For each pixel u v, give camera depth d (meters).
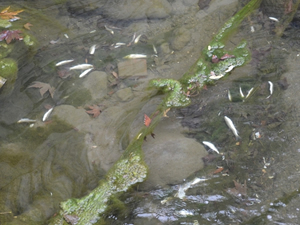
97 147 3.87
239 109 3.96
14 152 3.86
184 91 4.07
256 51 4.26
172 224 3.56
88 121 3.99
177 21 4.55
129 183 3.68
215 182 3.67
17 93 4.14
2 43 4.38
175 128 3.90
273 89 4.04
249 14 4.48
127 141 3.88
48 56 4.35
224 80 4.12
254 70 4.16
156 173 3.70
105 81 4.18
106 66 4.27
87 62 4.31
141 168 3.71
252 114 3.94
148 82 4.16
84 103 4.08
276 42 4.30
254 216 3.56
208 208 3.60
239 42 4.32
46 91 4.15
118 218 3.58
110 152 3.84
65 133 3.94
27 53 4.36
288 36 4.33
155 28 4.52
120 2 4.70
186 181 3.68
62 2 4.75
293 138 3.82
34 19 4.61
